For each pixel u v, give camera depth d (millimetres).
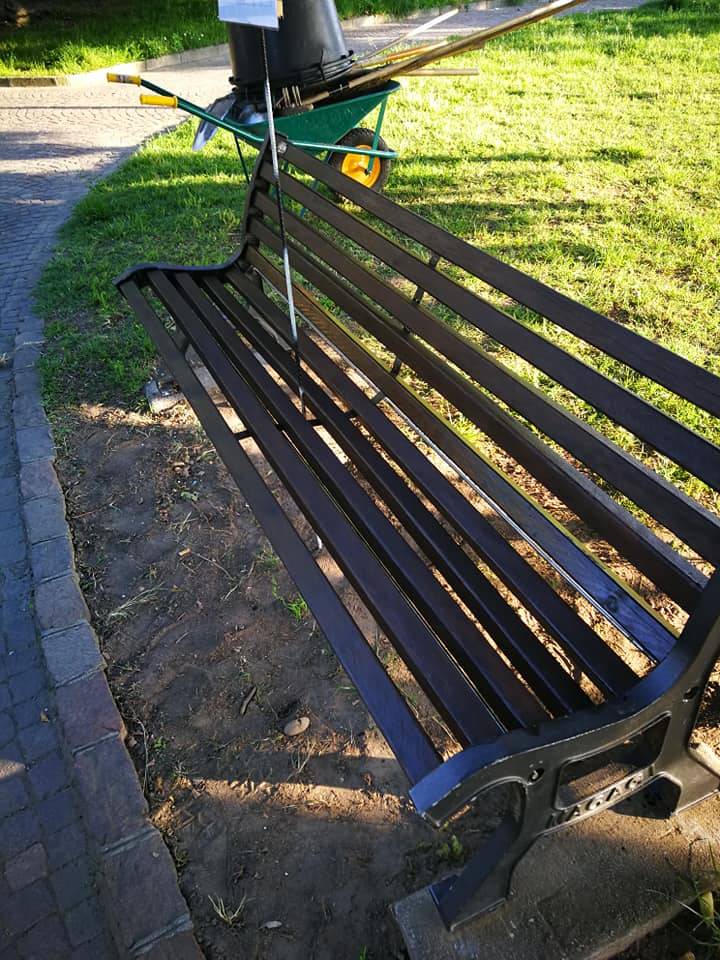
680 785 1634
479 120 7469
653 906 1579
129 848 1861
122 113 9586
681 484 2854
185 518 2916
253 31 4910
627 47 10328
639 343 1531
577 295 4105
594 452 1600
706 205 5207
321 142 5375
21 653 2477
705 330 3752
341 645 1632
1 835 2012
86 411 3566
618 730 1322
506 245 4727
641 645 1491
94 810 1952
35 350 4090
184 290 3256
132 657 2396
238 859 1857
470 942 1541
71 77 11242
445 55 4656
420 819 1899
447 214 5293
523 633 1603
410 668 1567
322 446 2252
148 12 15164
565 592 2445
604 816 1722
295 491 2074
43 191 6895
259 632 2438
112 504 3016
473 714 1426
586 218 5113
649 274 4320
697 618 1316
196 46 13039
